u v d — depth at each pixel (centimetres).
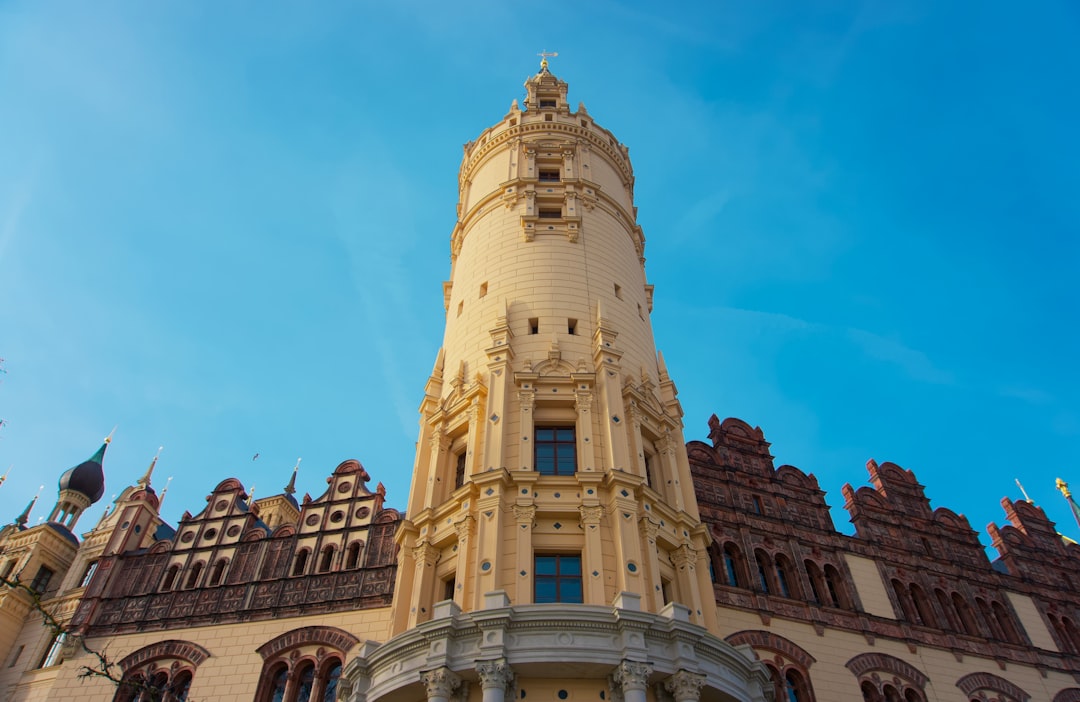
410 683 2203
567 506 2666
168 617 3516
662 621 2242
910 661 3550
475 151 4944
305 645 3297
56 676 3366
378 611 3338
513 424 2948
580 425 2952
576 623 2189
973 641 3816
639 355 3503
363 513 3834
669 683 2188
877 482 4572
